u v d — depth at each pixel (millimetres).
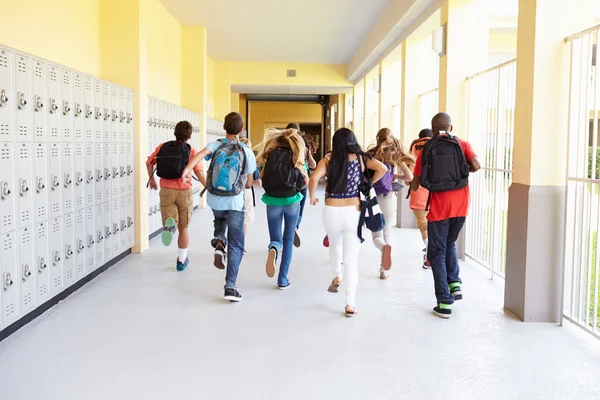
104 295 4828
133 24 6680
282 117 25844
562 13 4039
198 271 5801
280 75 16438
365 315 4305
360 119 16672
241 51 14656
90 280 5383
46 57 5211
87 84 5141
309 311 4398
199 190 12203
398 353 3512
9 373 3141
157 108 7871
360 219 4234
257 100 22141
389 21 9500
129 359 3369
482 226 6141
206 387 2986
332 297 4820
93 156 5312
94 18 6461
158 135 7938
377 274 5695
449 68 6797
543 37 4047
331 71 16578
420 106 9289
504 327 4055
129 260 6371
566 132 4090
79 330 3895
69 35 5750
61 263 4574
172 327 3979
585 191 3898
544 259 4137
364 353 3508
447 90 6820
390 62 11445
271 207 4914
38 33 5043
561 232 4117
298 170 4863
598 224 3723
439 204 4301
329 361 3369
